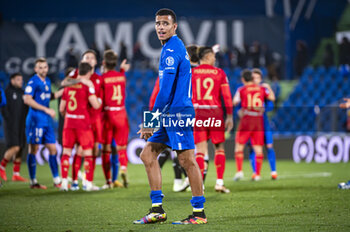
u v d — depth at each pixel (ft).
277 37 209.36
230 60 207.62
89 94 77.15
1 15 221.25
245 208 57.82
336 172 112.47
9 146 93.09
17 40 206.39
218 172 74.59
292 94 199.62
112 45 208.44
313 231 43.83
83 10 239.91
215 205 60.49
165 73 45.62
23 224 48.67
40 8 238.68
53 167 84.64
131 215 53.88
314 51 234.99
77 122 77.77
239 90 97.35
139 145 148.25
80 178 100.94
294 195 69.97
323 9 236.63
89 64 77.92
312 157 150.10
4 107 92.02
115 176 85.46
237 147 97.76
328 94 201.05
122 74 83.51
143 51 208.44
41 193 75.41
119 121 81.97
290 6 234.58
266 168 127.24
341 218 50.42
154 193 48.44
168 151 80.69
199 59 73.92
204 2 240.32
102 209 58.49
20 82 93.56
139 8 239.91
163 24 46.75
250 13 238.89
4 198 69.21
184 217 52.13
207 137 74.28
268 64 206.80
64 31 207.62
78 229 45.83
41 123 81.92
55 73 203.72
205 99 72.18
